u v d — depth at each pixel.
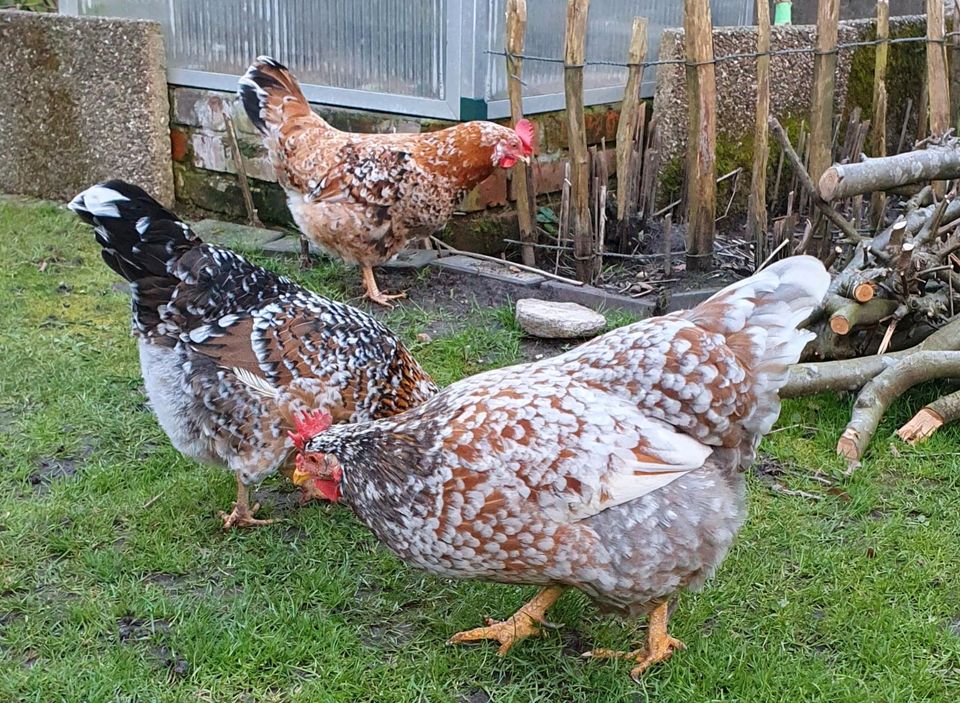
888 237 1.38
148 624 1.00
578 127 1.73
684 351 0.88
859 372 1.34
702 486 0.88
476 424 0.89
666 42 2.08
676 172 2.13
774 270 0.91
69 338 1.59
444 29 1.84
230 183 2.21
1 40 2.34
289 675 0.94
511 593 1.04
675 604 0.98
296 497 1.22
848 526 1.15
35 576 1.06
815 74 1.67
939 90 1.74
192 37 2.20
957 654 0.95
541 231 1.92
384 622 1.01
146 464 1.26
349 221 1.67
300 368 1.09
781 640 0.98
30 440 1.30
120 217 1.07
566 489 0.86
